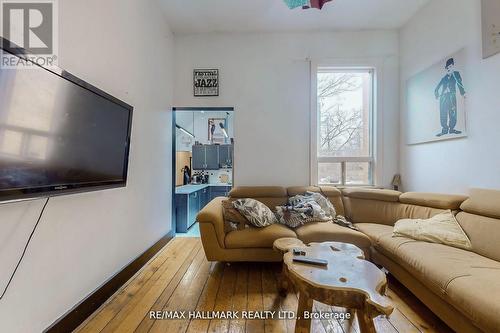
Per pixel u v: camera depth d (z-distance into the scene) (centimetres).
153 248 287
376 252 246
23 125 111
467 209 211
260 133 361
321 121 367
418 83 306
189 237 365
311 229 250
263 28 349
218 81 363
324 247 192
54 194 130
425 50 296
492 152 209
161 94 318
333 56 355
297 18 325
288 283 203
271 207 315
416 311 182
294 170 360
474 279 139
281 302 193
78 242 166
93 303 178
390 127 354
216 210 257
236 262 266
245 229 254
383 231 248
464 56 236
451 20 254
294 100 359
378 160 354
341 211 315
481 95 219
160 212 315
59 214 150
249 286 218
